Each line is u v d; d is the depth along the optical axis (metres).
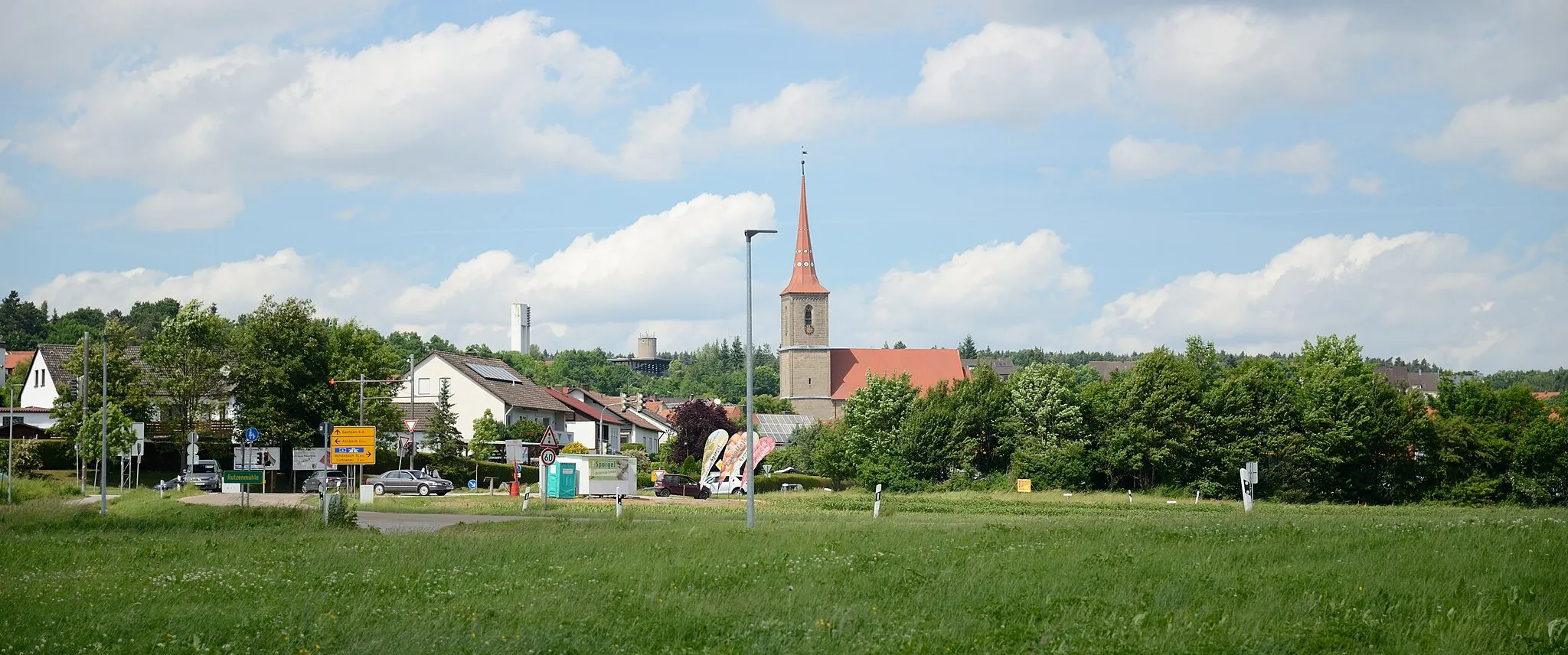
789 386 140.00
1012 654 13.44
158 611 16.66
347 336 80.75
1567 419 71.44
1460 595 16.47
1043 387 83.50
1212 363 90.75
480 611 16.52
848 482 87.94
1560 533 24.48
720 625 15.28
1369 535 25.20
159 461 78.44
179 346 75.25
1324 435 73.56
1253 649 13.34
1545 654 13.22
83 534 34.56
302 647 14.08
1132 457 77.19
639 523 36.44
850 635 14.50
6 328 165.75
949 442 82.44
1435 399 78.38
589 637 14.61
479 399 103.25
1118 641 13.64
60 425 72.12
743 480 75.88
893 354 142.75
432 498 59.00
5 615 16.20
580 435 108.38
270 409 74.31
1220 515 47.09
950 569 20.30
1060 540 25.72
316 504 49.28
